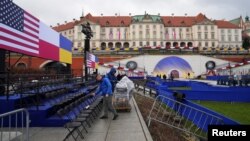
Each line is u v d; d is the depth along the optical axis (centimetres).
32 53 1320
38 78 1794
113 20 11719
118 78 2012
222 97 2088
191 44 11688
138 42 11319
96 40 11200
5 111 976
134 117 1195
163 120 1186
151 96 2262
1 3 998
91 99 1605
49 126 957
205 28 11600
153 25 11356
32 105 1041
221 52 7031
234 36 12162
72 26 11831
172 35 11675
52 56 1712
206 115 1024
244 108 1753
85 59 2489
